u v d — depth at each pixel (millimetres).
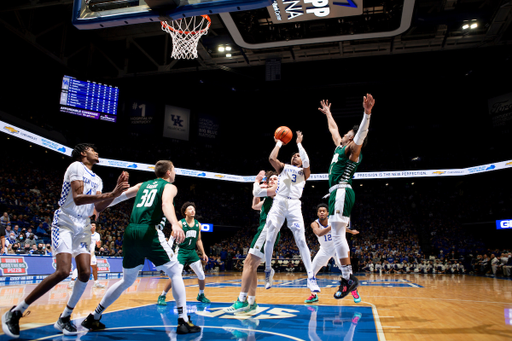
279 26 16516
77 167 3428
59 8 22781
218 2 5391
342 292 3947
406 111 34750
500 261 19531
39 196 21047
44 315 4363
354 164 4070
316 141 36719
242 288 4559
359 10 12938
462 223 28266
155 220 3334
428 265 22656
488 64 27391
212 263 24812
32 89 25391
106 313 4574
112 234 20625
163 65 27422
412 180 32156
